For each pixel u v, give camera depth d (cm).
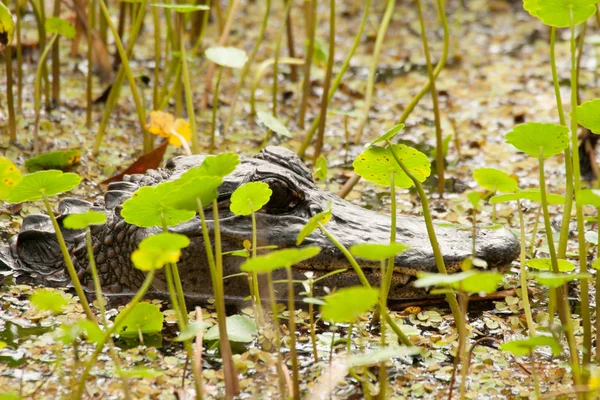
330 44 1006
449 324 662
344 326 650
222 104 1245
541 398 516
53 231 775
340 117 1230
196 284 715
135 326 581
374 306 648
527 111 1252
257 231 692
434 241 602
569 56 1512
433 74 948
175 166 778
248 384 554
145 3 1012
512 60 1510
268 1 1133
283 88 1326
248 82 1347
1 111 1127
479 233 710
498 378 569
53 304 494
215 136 1122
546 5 577
